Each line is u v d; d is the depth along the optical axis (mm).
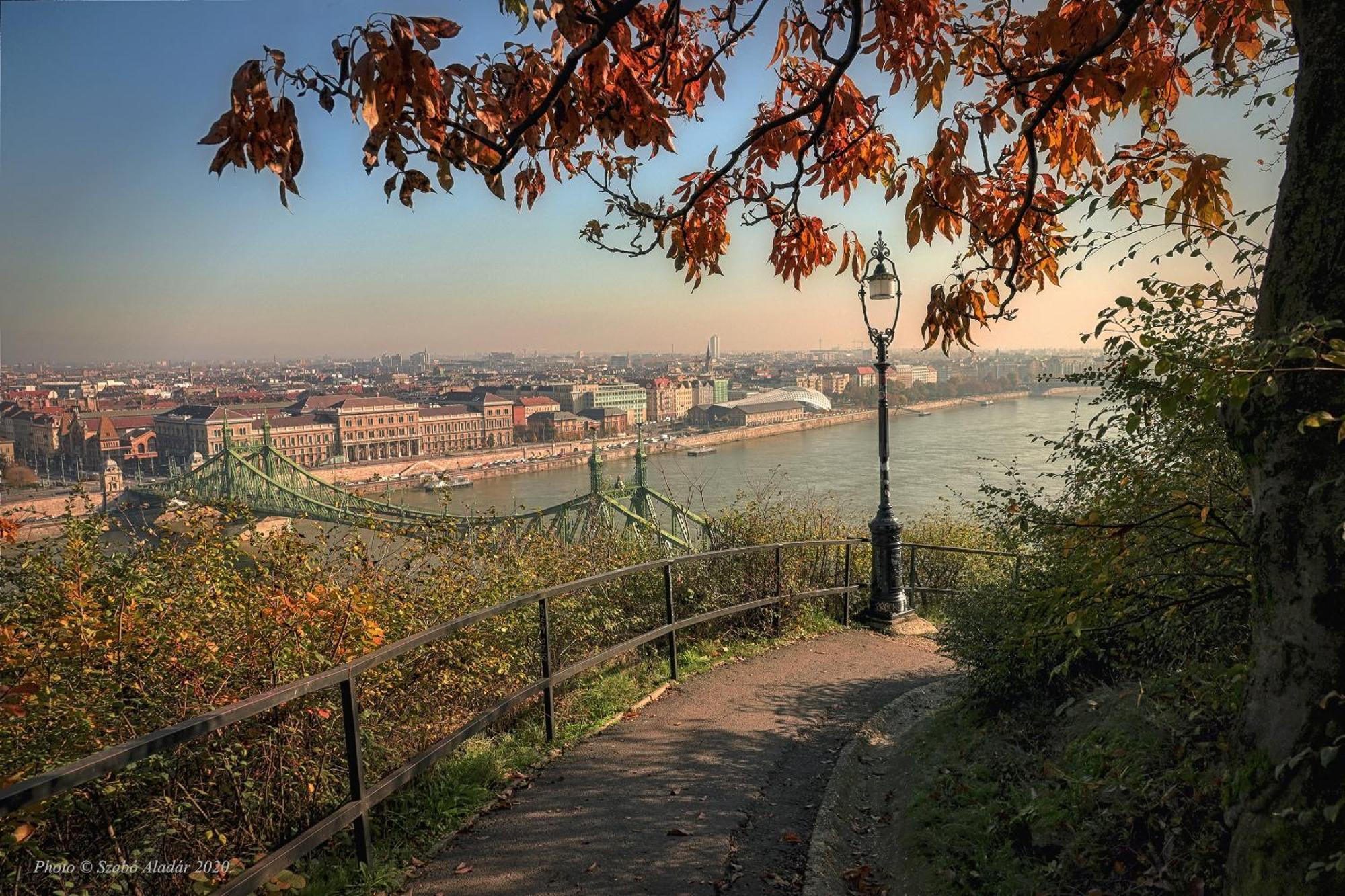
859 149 4418
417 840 4035
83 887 3260
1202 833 3211
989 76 3711
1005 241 4281
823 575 10391
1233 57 3576
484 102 2986
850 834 4398
